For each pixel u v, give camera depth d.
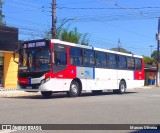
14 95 26.50
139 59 32.31
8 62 31.89
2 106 16.38
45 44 21.91
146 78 57.84
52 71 21.78
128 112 14.51
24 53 22.55
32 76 21.97
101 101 19.81
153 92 32.50
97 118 12.55
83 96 25.19
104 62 27.11
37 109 15.07
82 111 14.55
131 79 30.80
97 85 26.19
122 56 29.59
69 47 23.31
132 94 28.62
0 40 29.56
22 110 14.62
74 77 23.70
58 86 22.27
